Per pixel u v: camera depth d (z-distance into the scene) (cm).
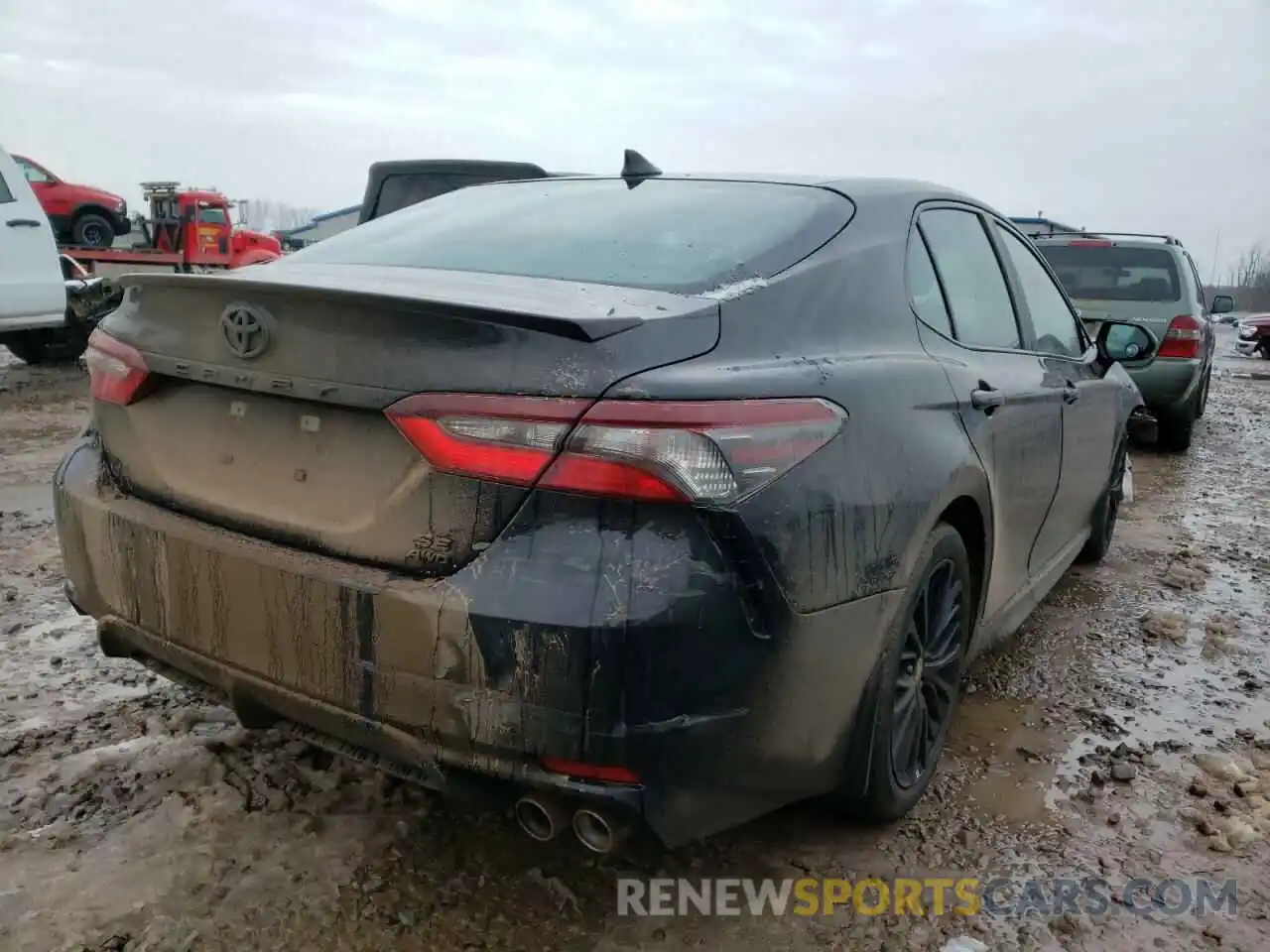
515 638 184
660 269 239
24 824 254
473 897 234
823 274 246
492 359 191
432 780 201
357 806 266
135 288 242
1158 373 821
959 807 283
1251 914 242
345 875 239
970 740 323
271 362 209
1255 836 272
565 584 184
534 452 186
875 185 295
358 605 197
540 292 224
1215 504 677
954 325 301
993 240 354
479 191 334
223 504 221
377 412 199
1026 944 229
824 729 221
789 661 202
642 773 187
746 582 193
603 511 186
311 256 282
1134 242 840
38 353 1114
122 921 221
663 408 187
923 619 262
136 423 238
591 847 196
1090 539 496
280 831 254
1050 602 456
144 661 247
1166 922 239
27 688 326
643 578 183
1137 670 383
